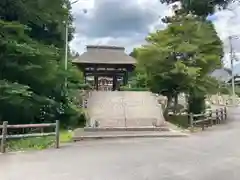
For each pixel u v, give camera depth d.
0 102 12.44
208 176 7.05
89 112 19.25
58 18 16.00
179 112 22.03
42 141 12.02
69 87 20.03
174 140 13.60
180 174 7.22
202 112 21.69
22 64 13.00
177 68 18.86
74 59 31.89
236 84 65.56
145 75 22.59
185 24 20.89
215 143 12.51
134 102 21.08
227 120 23.97
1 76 12.88
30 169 7.68
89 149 10.99
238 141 13.09
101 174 7.18
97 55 32.31
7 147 10.94
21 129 14.38
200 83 20.58
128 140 13.65
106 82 47.12
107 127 16.42
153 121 17.89
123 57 32.41
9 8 13.64
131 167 7.95
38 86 14.42
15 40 12.64
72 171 7.47
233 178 6.88
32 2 13.91
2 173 7.25
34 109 14.36
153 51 19.56
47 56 13.69
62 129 16.33
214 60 20.58
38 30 18.59
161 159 9.06
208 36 21.44
